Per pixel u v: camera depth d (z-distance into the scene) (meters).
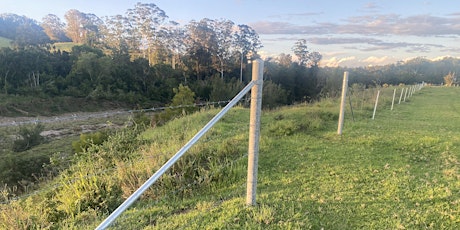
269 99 39.25
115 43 66.31
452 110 14.07
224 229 3.04
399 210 3.45
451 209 3.45
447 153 5.78
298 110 11.95
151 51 65.06
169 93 54.00
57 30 84.25
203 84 52.00
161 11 64.81
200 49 61.84
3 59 49.00
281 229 3.00
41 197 4.43
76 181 4.15
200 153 5.52
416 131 8.01
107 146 5.82
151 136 8.85
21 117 39.06
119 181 4.46
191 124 10.10
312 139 7.00
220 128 8.88
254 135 3.23
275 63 66.19
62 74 57.47
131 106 49.66
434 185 4.18
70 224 3.47
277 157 5.64
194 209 3.65
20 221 3.44
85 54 54.81
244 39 65.50
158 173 2.46
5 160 12.70
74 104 46.34
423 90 28.14
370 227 3.10
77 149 8.55
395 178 4.43
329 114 10.62
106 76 53.16
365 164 5.10
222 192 4.18
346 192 3.94
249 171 3.36
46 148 19.88
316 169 4.89
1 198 4.14
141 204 3.95
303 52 66.25
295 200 3.69
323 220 3.22
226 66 64.69
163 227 3.17
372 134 7.41
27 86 49.66
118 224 3.32
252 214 3.26
